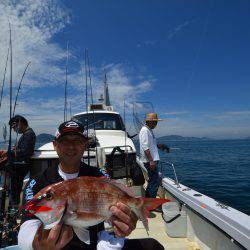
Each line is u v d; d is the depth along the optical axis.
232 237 3.29
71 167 2.52
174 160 33.41
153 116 6.21
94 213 2.01
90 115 8.02
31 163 5.74
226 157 38.94
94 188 2.03
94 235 2.36
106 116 8.03
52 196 1.94
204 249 4.20
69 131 2.46
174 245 4.52
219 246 3.74
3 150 5.48
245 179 17.20
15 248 2.60
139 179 6.12
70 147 2.47
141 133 6.18
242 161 31.44
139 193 6.23
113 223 2.06
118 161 6.20
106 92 10.67
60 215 1.92
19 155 5.46
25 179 6.10
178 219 4.80
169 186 5.96
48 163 5.74
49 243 1.89
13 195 5.36
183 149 69.81
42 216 1.93
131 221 2.08
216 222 3.70
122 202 2.08
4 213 3.53
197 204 4.32
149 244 2.55
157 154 6.27
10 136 4.57
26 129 5.71
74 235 2.33
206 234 4.13
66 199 1.95
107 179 2.11
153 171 6.12
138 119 7.54
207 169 23.08
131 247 2.51
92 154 5.86
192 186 15.13
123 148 6.38
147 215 2.14
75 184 1.99
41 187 2.45
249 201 11.51
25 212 2.21
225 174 19.77
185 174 19.95
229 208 3.78
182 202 5.05
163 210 4.99
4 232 3.45
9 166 4.53
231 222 3.33
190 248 4.40
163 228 5.23
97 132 7.56
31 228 2.10
